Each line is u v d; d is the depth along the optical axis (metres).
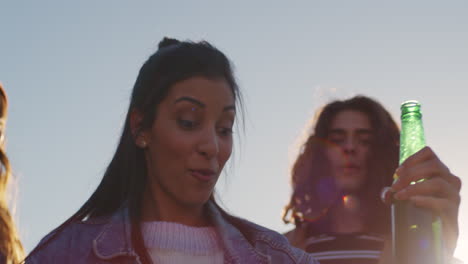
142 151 1.56
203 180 1.42
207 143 1.41
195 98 1.43
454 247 1.34
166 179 1.45
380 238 3.05
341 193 3.27
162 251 1.47
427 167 1.32
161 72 1.50
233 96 1.51
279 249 1.64
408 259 1.32
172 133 1.43
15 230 2.51
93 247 1.47
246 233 1.62
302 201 3.46
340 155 3.32
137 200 1.53
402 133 1.46
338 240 3.07
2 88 2.78
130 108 1.55
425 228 1.31
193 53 1.50
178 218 1.54
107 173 1.59
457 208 1.32
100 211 1.58
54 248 1.48
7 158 2.70
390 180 3.23
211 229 1.56
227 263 1.52
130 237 1.46
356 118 3.35
